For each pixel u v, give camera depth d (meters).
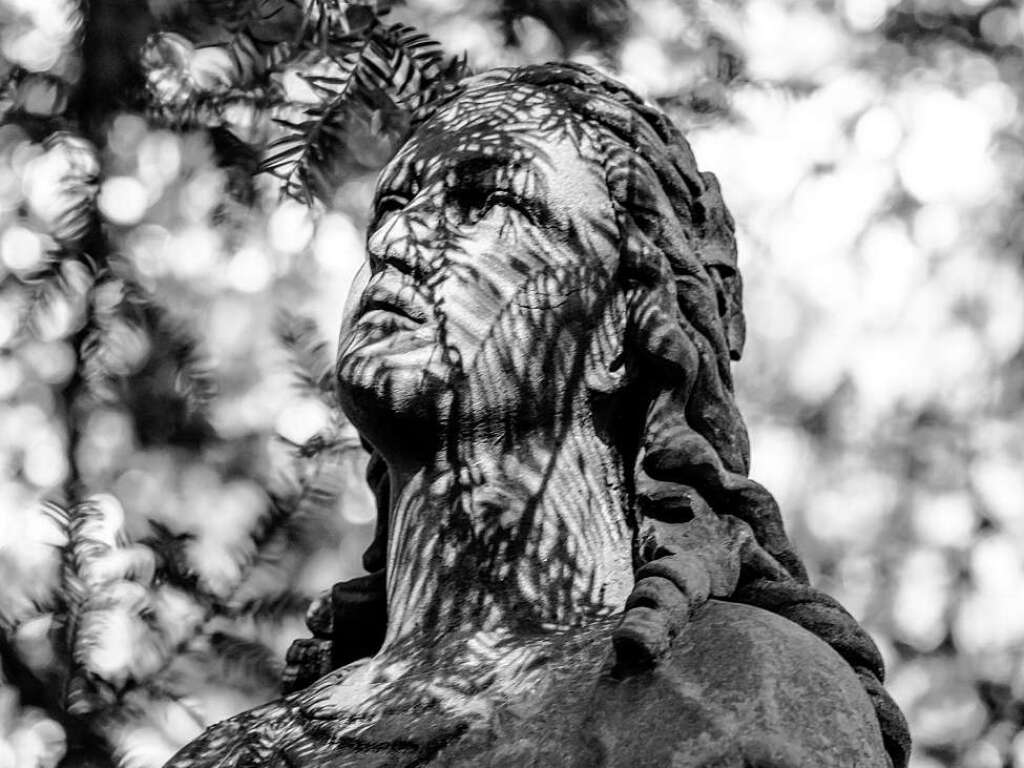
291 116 7.66
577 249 5.59
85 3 8.38
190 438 8.45
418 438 5.53
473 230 5.58
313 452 7.82
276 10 6.95
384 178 5.80
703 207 5.90
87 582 7.46
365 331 5.52
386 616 5.78
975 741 11.18
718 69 9.16
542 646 5.23
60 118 8.48
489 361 5.48
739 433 5.63
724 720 4.77
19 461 8.28
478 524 5.47
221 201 8.52
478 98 5.87
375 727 5.19
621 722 4.87
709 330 5.64
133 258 8.54
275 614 7.60
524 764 4.89
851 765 4.78
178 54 8.24
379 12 6.87
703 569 5.14
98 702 7.43
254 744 5.44
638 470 5.45
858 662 5.19
